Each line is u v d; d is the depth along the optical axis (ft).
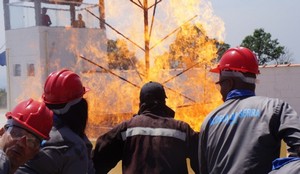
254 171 10.33
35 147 8.21
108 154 13.28
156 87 13.38
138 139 12.89
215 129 11.11
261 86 58.29
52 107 10.47
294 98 55.57
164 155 12.64
